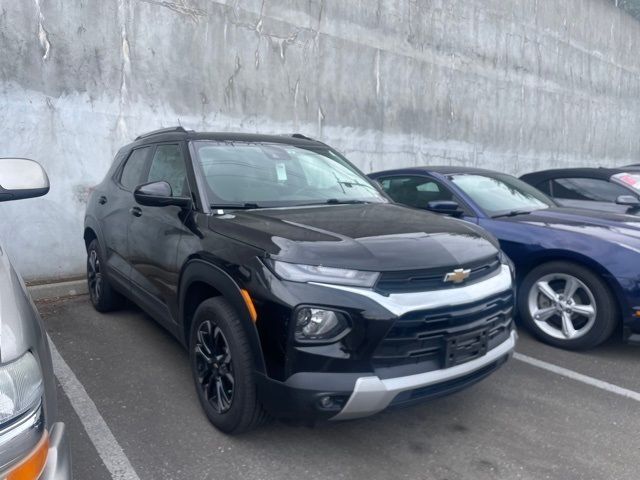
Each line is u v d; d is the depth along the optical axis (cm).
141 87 646
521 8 1207
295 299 253
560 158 1416
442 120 1044
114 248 459
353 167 453
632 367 416
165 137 423
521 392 372
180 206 344
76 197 614
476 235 325
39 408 157
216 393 308
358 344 252
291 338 253
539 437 314
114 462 283
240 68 729
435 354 271
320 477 273
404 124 969
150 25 645
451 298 270
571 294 439
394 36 927
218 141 395
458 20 1050
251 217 319
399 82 948
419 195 571
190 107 687
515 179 618
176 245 345
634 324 404
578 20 1410
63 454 166
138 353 429
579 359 430
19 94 564
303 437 309
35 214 592
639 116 1769
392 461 288
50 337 462
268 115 766
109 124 627
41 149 584
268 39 754
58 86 588
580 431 322
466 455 295
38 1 566
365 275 258
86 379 382
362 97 889
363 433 315
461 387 284
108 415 332
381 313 252
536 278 457
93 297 532
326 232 289
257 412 282
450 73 1046
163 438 306
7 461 144
